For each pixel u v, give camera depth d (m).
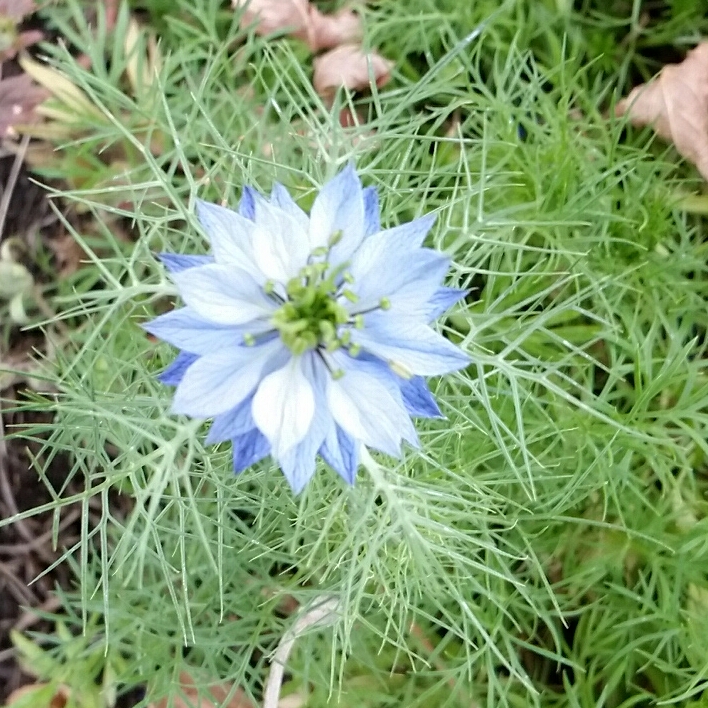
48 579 0.21
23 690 0.20
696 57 0.23
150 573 0.21
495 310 0.21
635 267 0.20
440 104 0.24
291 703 0.21
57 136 0.22
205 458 0.15
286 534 0.18
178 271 0.12
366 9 0.23
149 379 0.16
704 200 0.23
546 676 0.22
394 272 0.12
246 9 0.22
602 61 0.24
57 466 0.22
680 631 0.20
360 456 0.14
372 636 0.21
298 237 0.12
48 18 0.22
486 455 0.19
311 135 0.19
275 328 0.12
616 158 0.22
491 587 0.21
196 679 0.19
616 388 0.23
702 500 0.21
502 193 0.20
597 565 0.21
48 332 0.21
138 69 0.20
